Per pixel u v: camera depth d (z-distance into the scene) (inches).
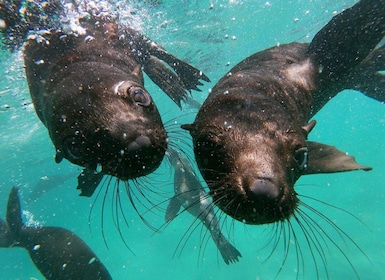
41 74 21.5
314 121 17.5
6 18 24.2
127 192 16.9
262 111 14.7
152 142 15.3
